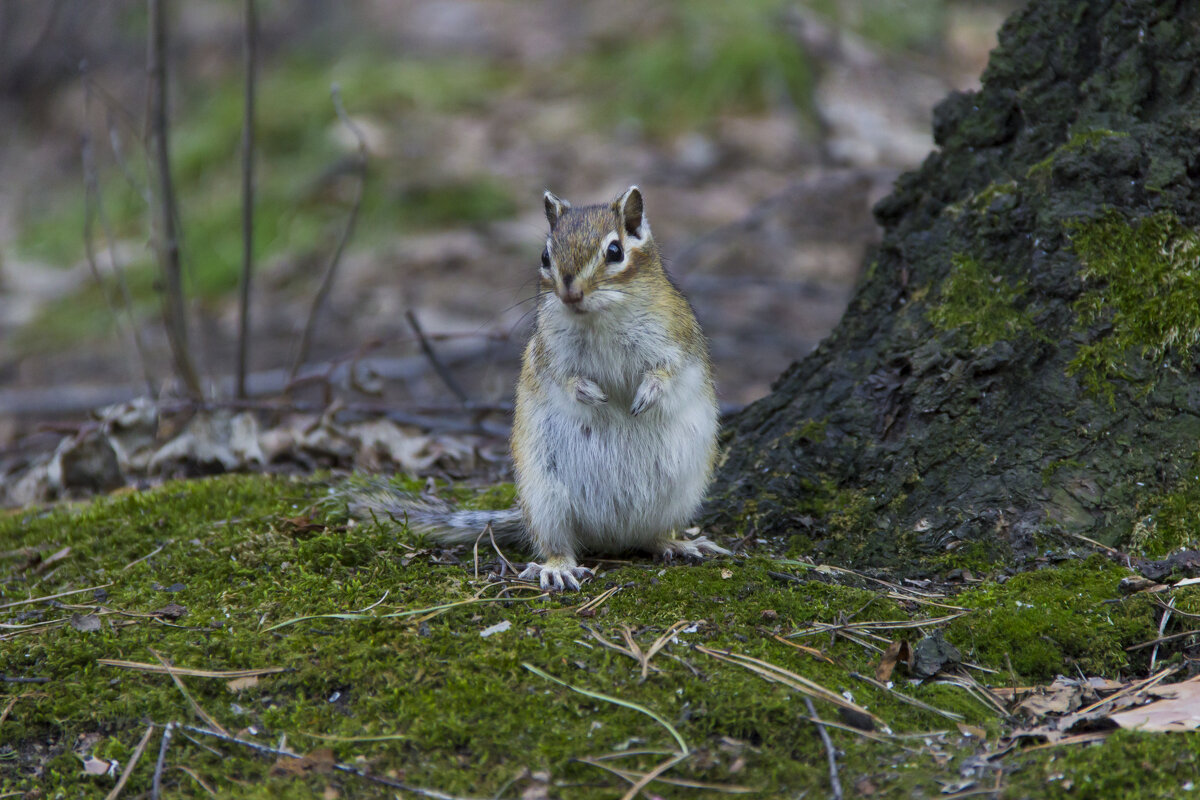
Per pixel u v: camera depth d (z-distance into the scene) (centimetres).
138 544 1059
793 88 2864
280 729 758
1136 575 867
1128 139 988
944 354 1015
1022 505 935
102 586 974
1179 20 1013
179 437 1392
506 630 838
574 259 934
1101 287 969
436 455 1409
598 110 2967
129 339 2344
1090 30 1061
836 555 977
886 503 990
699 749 715
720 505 1067
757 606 866
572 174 2711
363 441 1408
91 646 851
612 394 971
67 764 747
